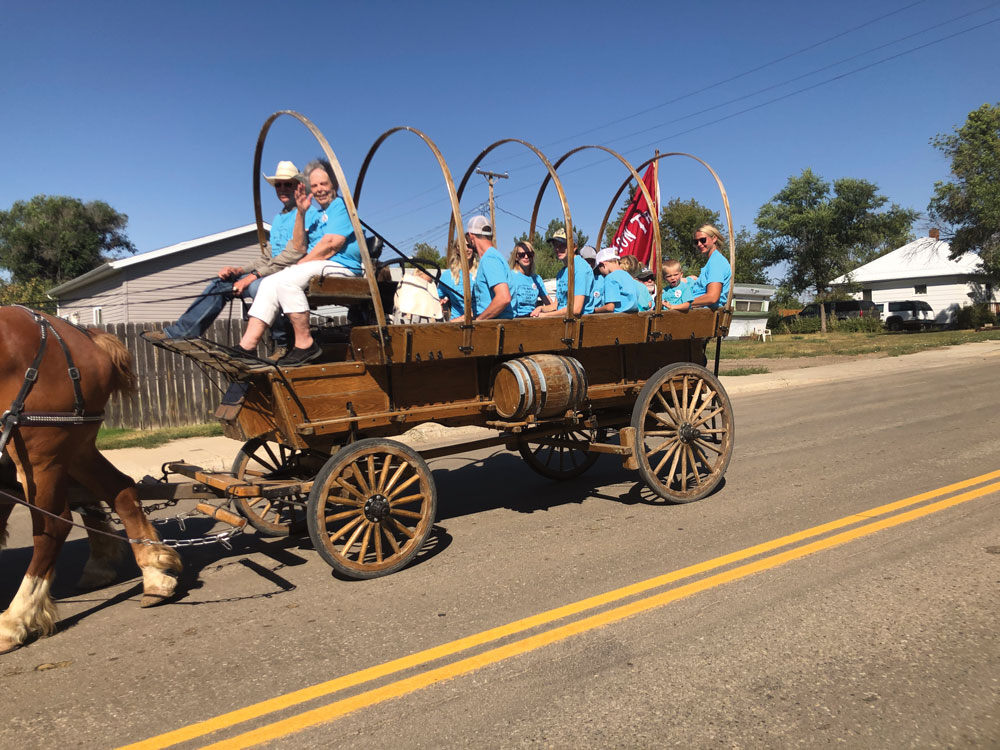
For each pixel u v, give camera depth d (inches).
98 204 1985.7
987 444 327.0
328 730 122.3
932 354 882.1
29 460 163.3
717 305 281.1
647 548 208.4
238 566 213.2
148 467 340.5
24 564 223.6
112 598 191.2
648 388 247.4
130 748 119.4
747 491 268.2
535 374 212.4
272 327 227.3
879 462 304.0
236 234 866.8
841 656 139.4
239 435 208.7
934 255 1825.8
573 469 307.7
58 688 141.2
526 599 175.2
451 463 353.7
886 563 185.5
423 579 193.3
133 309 825.5
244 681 140.9
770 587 173.6
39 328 166.7
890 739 113.6
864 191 2217.0
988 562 183.2
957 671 132.6
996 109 1269.7
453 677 138.1
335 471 189.5
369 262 189.3
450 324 205.2
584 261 273.6
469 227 244.2
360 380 201.6
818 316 1712.6
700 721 120.0
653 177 318.7
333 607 177.0
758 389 621.0
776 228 2263.8
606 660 141.9
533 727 120.2
